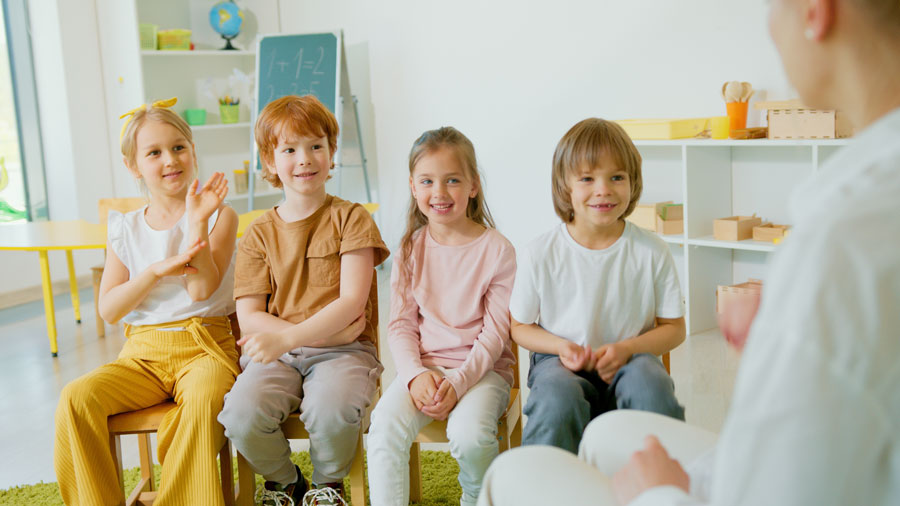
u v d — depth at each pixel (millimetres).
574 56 4242
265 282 1859
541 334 1703
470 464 1587
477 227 1864
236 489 2090
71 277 4102
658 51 3906
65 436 1702
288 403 1713
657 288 1682
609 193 1601
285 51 5059
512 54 4512
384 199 5312
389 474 1616
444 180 1769
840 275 557
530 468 936
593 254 1676
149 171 1956
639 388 1467
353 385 1706
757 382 592
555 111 4387
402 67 5035
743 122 3412
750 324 836
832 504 573
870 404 554
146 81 5141
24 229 3473
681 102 3863
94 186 5094
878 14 625
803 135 3129
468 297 1808
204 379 1737
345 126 5102
